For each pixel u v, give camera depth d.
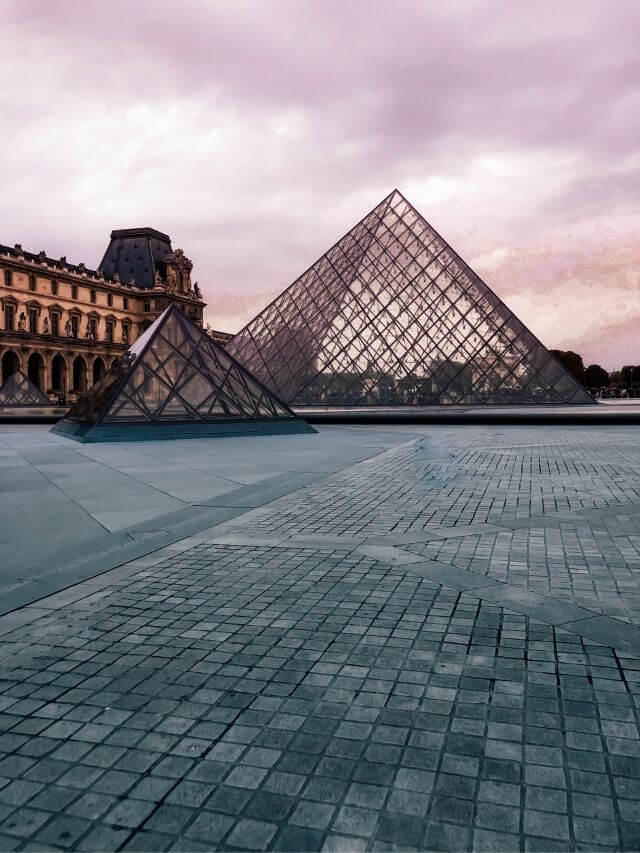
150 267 179.62
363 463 17.05
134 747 3.68
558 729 3.79
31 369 140.00
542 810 3.09
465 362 49.19
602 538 8.38
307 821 3.04
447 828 2.98
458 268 52.94
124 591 6.50
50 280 141.00
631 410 42.84
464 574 6.87
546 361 48.34
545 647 4.96
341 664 4.71
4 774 3.45
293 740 3.72
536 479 13.70
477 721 3.89
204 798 3.22
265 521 9.71
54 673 4.64
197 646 5.08
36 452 20.92
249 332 53.94
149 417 26.80
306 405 49.62
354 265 54.75
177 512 10.48
